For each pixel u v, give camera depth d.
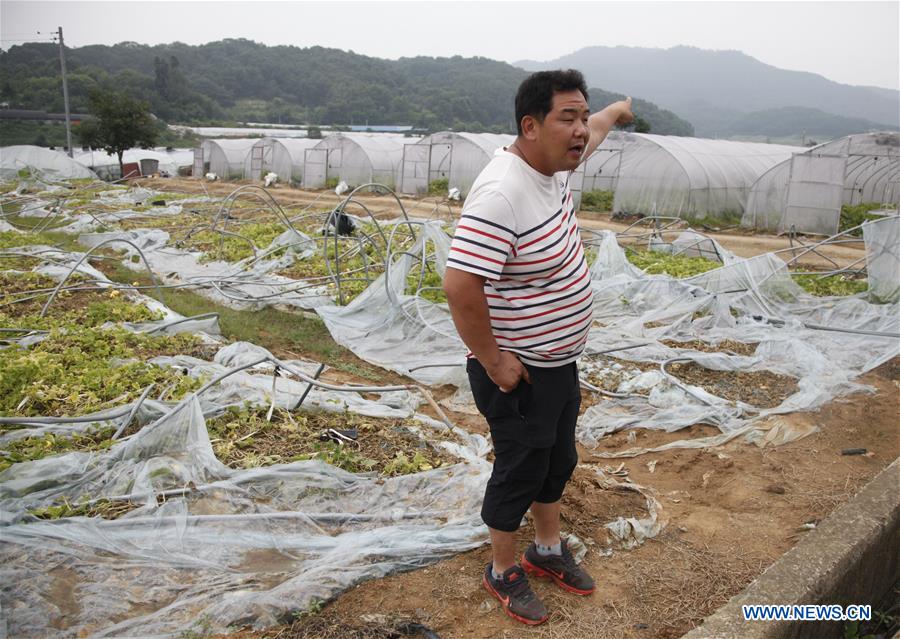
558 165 2.63
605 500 4.23
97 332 6.91
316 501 3.97
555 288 2.73
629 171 22.58
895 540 3.73
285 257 12.13
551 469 3.10
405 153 30.30
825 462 4.88
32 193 26.23
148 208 20.89
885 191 21.00
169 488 4.04
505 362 2.72
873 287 9.14
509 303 2.75
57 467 4.08
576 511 4.06
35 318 7.57
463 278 2.54
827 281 10.59
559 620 3.13
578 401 3.08
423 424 5.15
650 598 3.32
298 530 3.69
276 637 2.94
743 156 24.86
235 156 39.84
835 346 7.37
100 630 2.92
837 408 5.82
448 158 29.05
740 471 4.74
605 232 11.04
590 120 3.47
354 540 3.55
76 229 17.23
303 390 5.57
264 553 3.48
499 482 2.97
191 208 21.30
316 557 3.48
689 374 6.67
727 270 9.22
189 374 5.85
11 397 5.13
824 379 6.28
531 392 2.85
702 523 4.06
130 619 2.99
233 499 3.91
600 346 7.43
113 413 4.75
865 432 5.38
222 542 3.51
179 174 44.59
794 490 4.46
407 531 3.66
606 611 3.21
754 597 3.00
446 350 7.29
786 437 5.23
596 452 5.08
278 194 30.02
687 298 8.72
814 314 8.77
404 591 3.27
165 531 3.56
